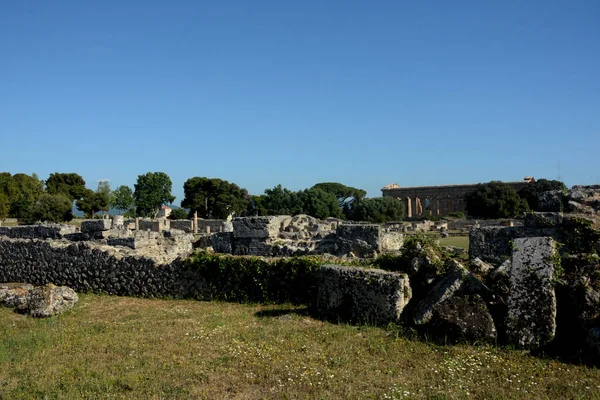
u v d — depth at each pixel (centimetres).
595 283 947
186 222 5753
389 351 938
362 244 1833
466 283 1016
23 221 7362
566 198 1422
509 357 884
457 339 970
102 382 820
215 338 1073
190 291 1612
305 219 4853
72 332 1175
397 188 12038
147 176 10769
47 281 1933
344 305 1184
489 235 1410
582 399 709
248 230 2042
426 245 1246
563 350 892
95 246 1845
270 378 823
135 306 1534
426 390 760
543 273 936
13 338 1113
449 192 11556
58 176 10769
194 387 795
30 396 779
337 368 859
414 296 1143
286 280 1450
